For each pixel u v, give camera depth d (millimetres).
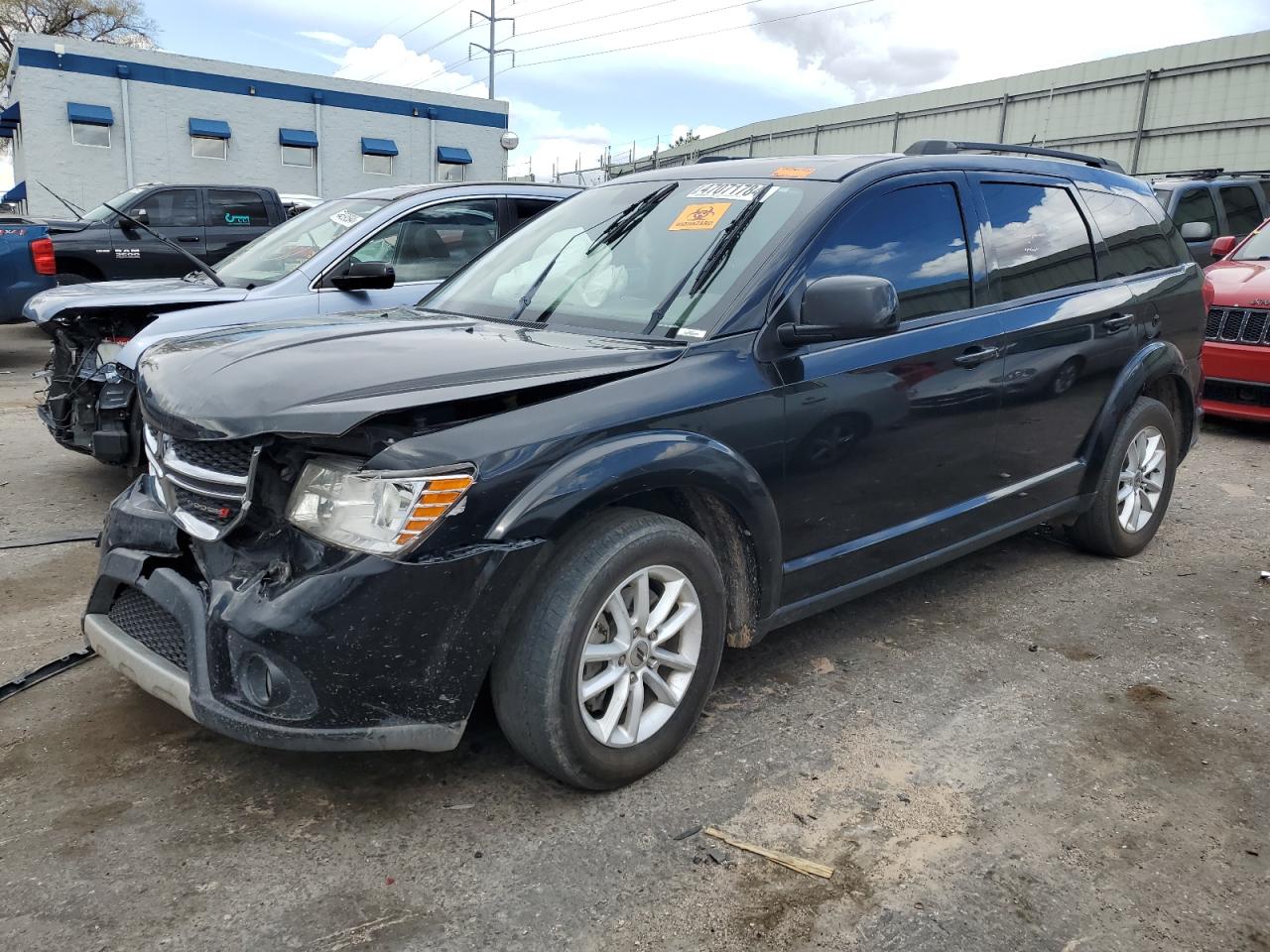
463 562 2367
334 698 2354
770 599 3123
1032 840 2590
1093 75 22781
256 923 2234
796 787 2816
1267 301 7086
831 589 3369
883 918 2285
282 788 2764
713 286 3168
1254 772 2945
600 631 2705
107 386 5027
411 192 6281
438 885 2379
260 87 28859
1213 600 4328
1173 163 21547
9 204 28859
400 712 2416
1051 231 4227
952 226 3744
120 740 2998
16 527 5094
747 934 2229
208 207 12609
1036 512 4238
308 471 2449
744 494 2902
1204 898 2375
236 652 2414
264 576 2424
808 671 3564
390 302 5754
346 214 6281
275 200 13094
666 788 2803
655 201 3736
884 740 3094
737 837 2584
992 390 3768
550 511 2455
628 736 2750
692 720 2939
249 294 5527
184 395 2607
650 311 3189
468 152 33000
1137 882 2430
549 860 2477
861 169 3510
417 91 31578
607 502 2596
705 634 2912
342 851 2498
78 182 26688
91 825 2574
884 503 3459
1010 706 3332
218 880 2377
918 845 2562
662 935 2225
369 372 2559
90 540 4898
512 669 2559
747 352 2984
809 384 3090
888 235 3480
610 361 2781
